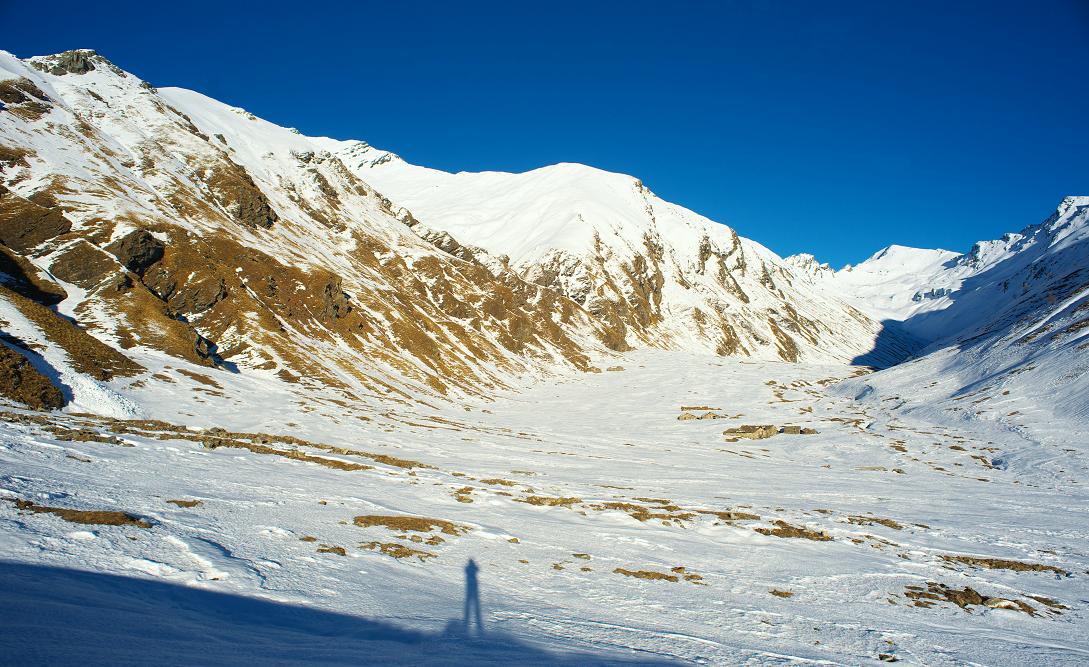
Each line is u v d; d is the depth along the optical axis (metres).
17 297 51.81
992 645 15.32
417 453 45.97
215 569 12.09
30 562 10.20
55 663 6.30
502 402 106.31
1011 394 80.12
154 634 8.12
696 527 27.03
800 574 20.77
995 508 40.09
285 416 53.56
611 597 15.55
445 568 16.09
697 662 10.98
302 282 102.38
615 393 123.31
